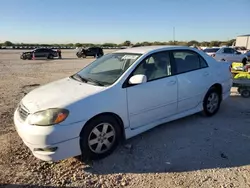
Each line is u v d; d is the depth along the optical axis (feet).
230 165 10.89
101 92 11.37
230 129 14.88
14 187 9.59
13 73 47.34
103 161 11.42
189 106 15.29
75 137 10.44
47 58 103.76
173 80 14.08
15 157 11.82
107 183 9.82
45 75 44.37
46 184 9.78
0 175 10.37
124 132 12.23
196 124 15.67
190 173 10.35
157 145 12.89
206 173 10.32
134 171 10.62
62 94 11.37
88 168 10.86
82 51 116.16
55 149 10.12
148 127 13.17
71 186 9.66
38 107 10.55
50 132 9.87
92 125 10.93
